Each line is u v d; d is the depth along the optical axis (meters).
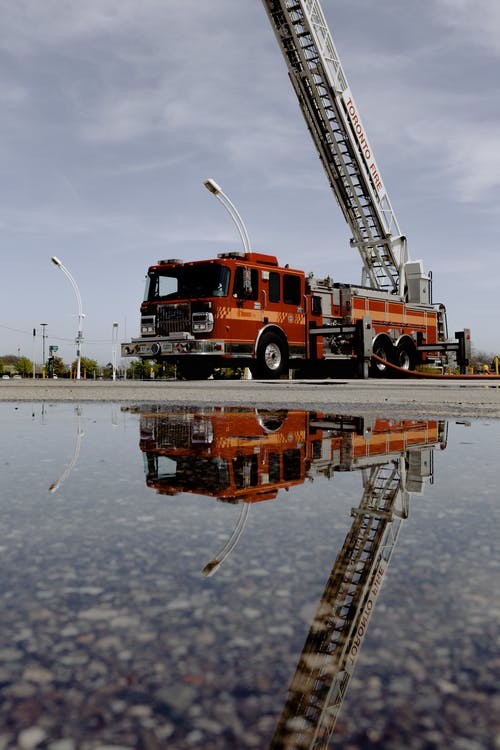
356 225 20.06
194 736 0.47
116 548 1.03
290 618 0.71
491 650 0.63
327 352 15.30
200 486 1.64
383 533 1.14
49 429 3.26
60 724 0.49
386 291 18.95
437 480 1.75
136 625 0.69
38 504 1.40
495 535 1.12
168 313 13.34
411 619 0.71
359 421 3.85
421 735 0.47
